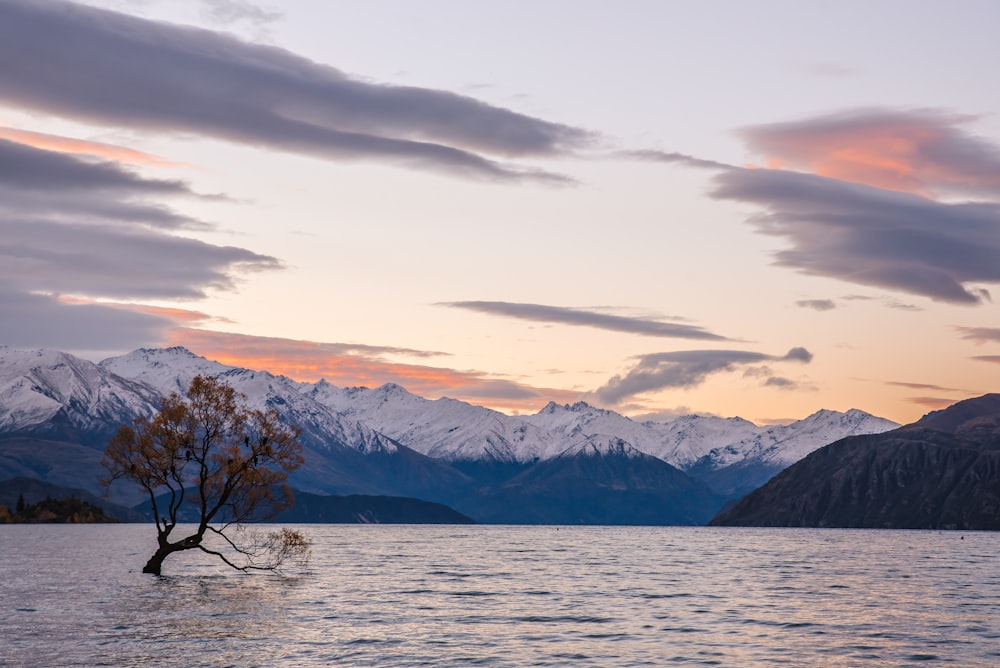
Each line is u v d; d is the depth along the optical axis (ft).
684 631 242.58
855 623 259.60
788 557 620.08
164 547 374.22
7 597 291.17
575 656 205.46
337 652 205.05
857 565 526.57
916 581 406.82
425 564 516.73
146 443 319.06
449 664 194.80
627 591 354.13
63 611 257.75
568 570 481.05
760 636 234.58
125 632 222.69
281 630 231.50
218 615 254.68
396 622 252.62
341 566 474.49
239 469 323.98
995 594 345.10
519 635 233.35
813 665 197.26
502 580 404.77
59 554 538.88
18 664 186.09
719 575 444.96
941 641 228.22
